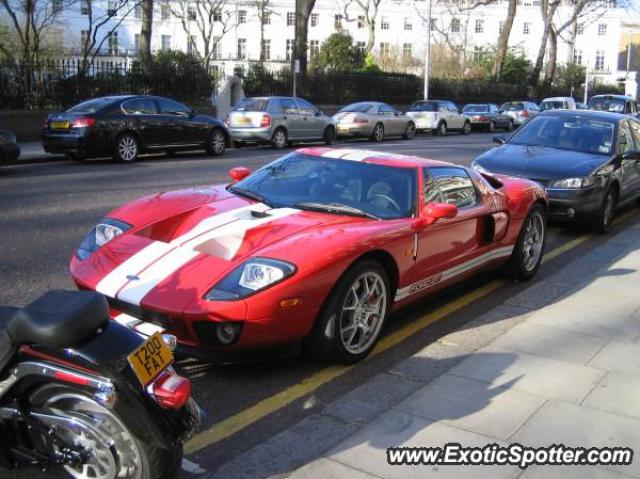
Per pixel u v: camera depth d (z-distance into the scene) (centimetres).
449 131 3097
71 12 6106
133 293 393
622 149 959
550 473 319
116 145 1449
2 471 305
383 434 351
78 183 1141
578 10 5072
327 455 330
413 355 471
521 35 7919
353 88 3359
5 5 2380
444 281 536
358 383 424
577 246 841
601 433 357
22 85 1964
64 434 281
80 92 2095
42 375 270
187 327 380
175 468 282
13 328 269
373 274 443
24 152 1578
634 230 957
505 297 614
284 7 7031
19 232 768
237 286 384
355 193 508
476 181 583
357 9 7356
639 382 421
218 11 5881
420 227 482
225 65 2838
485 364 445
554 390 407
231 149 1892
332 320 416
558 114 1040
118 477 275
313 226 447
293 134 1978
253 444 349
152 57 2644
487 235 584
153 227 459
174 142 1574
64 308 268
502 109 3616
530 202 640
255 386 415
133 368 265
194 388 409
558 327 520
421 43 7456
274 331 389
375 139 2369
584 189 856
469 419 369
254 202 503
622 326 524
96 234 466
